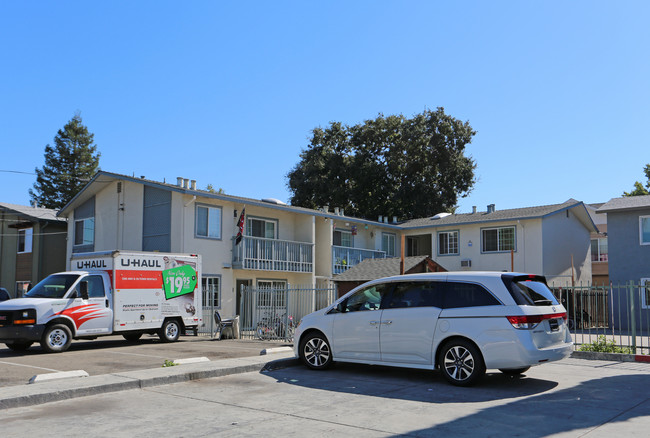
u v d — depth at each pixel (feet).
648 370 37.73
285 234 96.48
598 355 43.42
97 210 90.89
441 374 35.96
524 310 30.35
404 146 144.97
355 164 146.41
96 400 27.94
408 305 34.14
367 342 35.17
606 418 24.11
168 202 80.02
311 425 23.09
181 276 60.44
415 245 121.90
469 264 103.86
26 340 47.29
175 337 59.57
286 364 39.42
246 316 75.00
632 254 84.23
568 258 102.68
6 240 110.73
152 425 23.06
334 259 99.04
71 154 180.14
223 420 23.94
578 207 103.96
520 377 34.68
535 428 22.52
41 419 24.02
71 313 49.78
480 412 25.32
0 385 31.65
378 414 25.03
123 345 56.08
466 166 148.05
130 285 55.06
